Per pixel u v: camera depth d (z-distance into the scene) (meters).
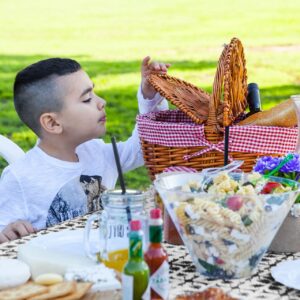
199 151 2.05
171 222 1.66
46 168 2.24
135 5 15.16
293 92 8.31
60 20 13.87
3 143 2.36
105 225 1.42
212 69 9.71
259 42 11.37
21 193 2.21
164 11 14.38
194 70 9.65
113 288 1.30
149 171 2.19
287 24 12.55
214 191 1.52
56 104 2.22
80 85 2.24
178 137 2.06
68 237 1.62
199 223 1.39
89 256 1.44
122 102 8.06
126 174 5.62
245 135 2.01
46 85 2.21
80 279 1.32
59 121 2.24
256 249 1.41
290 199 1.42
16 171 2.22
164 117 2.43
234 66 2.03
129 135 6.74
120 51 11.13
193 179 1.60
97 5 15.32
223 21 13.12
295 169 1.74
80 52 11.11
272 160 1.76
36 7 15.24
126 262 1.33
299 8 13.76
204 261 1.43
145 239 1.34
